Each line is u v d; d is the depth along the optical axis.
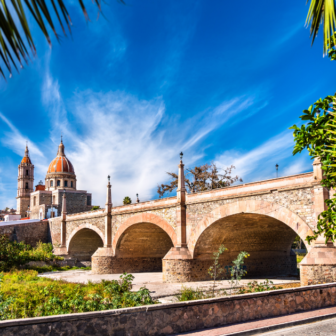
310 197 22.23
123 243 40.84
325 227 8.25
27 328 7.24
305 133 7.79
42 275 39.06
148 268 43.16
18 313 15.77
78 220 49.56
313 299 12.96
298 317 11.38
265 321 10.79
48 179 85.25
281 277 34.66
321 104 7.67
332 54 7.10
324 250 20.53
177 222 31.12
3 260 44.31
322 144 7.77
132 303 15.93
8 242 51.12
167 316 9.28
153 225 38.25
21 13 2.54
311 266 20.38
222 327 10.04
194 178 58.50
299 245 73.75
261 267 36.38
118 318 8.45
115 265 40.19
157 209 34.06
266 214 24.61
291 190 23.34
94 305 14.97
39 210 72.56
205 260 31.02
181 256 29.73
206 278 30.77
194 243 29.92
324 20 4.39
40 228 58.25
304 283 20.59
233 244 33.31
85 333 7.95
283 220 23.58
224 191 27.73
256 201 25.33
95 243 55.06
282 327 10.38
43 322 7.43
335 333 9.64
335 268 19.56
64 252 52.22
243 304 10.91
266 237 35.03
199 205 29.84
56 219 55.84
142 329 8.81
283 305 11.94
